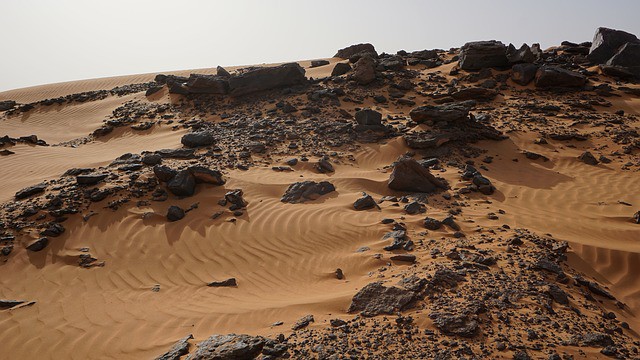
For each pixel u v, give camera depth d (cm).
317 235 1175
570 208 1465
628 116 2317
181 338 760
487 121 2288
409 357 607
